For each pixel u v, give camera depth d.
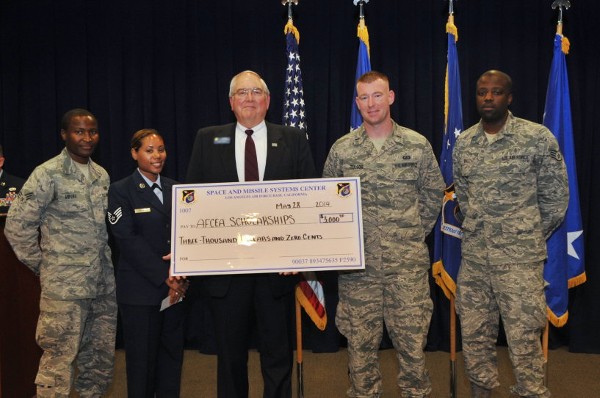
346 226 2.55
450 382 3.35
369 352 2.77
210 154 2.66
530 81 4.02
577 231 3.35
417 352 2.68
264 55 4.16
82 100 4.27
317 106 4.14
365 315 2.74
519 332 2.62
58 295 2.67
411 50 4.10
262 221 2.56
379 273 2.71
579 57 4.02
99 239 2.82
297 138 2.71
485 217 2.71
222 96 4.18
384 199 2.70
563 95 3.42
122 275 2.75
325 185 2.57
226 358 2.58
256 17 4.15
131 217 2.74
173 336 2.88
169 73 4.23
